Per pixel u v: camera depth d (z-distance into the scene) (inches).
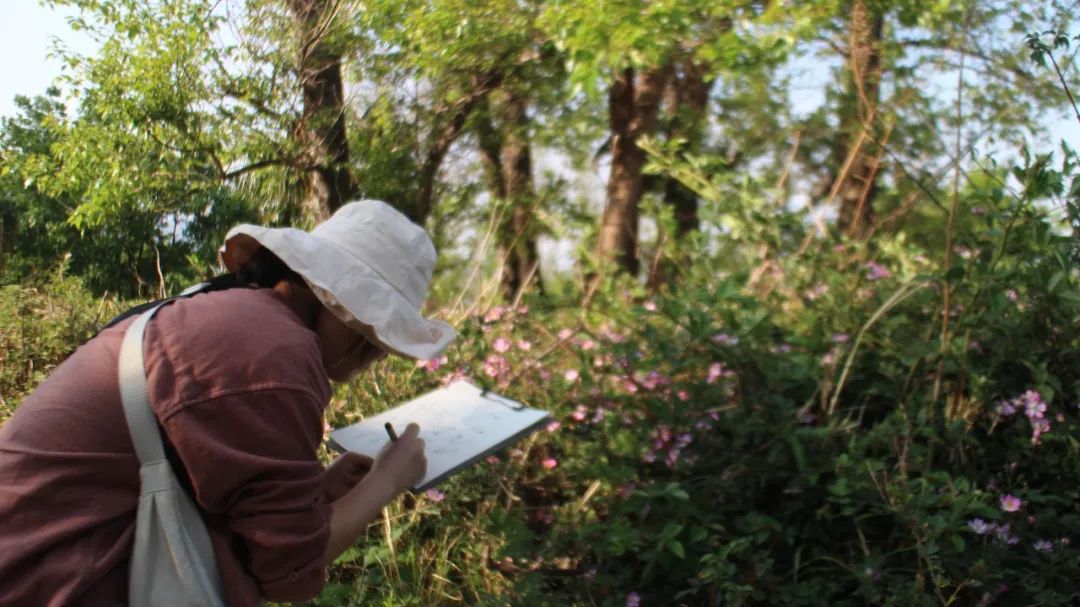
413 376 136.3
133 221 313.9
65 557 54.9
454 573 117.3
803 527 110.2
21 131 480.1
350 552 113.4
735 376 117.0
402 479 69.8
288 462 56.9
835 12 233.3
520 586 106.2
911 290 117.1
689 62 297.4
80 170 328.5
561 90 354.9
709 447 115.3
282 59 325.1
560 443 126.5
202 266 186.7
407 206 365.1
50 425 56.6
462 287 175.5
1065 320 114.2
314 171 346.0
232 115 333.4
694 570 105.8
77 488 55.8
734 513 111.9
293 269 62.6
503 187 374.6
